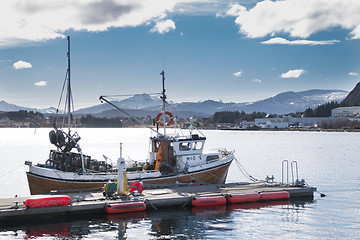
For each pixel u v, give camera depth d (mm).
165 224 28031
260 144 151875
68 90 36094
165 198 31516
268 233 26641
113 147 134500
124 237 25391
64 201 28047
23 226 27219
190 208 32406
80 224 27750
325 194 40750
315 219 30109
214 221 29016
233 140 188375
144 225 27734
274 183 40312
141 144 155500
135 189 33156
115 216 29453
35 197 27781
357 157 92062
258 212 31750
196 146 39688
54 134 34000
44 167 34281
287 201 35906
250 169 67438
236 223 28625
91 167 35500
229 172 63375
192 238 25344
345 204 35312
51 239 24875
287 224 28703
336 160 84125
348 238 25891
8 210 26547
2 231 26188
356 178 54750
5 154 103562
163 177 36656
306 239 25625
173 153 38375
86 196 31516
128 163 40062
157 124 40719
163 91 40125
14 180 54031
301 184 39125
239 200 34125
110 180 34219
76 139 35375
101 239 25031
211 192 34781
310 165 73562
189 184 37625
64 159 34219
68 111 35688
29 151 116125
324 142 166125
